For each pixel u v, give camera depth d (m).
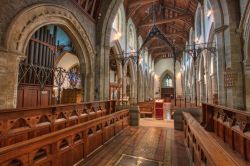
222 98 7.93
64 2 7.13
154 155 4.42
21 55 5.23
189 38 22.16
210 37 11.71
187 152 4.64
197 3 15.86
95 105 7.77
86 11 8.94
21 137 3.84
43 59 8.59
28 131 4.01
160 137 6.25
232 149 4.50
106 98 10.01
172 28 23.83
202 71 15.86
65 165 3.32
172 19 18.83
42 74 8.41
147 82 27.44
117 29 14.70
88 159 4.09
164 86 35.94
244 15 7.06
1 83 4.69
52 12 6.41
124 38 16.34
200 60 15.95
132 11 17.14
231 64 7.60
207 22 12.70
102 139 5.19
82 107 6.61
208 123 6.57
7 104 4.83
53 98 10.41
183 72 28.83
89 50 9.21
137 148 4.96
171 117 11.08
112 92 15.79
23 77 7.26
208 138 2.67
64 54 13.84
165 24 22.62
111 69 17.19
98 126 5.08
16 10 5.07
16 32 5.07
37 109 4.32
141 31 22.47
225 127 5.11
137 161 4.02
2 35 4.71
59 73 9.99
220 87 8.05
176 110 7.77
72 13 7.59
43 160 2.70
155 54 33.41
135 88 19.08
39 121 4.46
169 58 35.56
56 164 3.03
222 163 1.56
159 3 17.61
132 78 18.94
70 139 3.53
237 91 7.39
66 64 14.88
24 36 5.34
